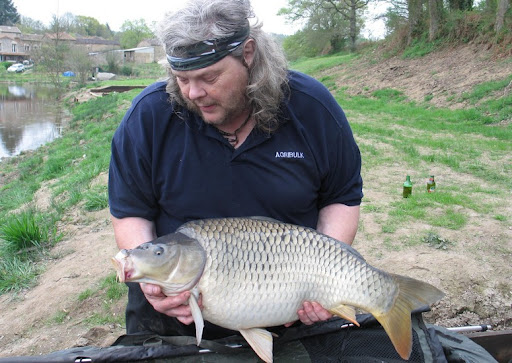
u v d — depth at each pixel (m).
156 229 2.52
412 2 26.75
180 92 2.20
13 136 22.23
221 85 2.03
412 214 6.09
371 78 25.06
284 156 2.30
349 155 2.48
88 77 51.12
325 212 2.56
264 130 2.26
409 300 2.18
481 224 5.75
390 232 5.48
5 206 10.36
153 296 2.08
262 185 2.32
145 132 2.30
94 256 5.54
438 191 7.27
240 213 2.36
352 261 2.16
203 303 2.08
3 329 4.35
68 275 5.12
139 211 2.43
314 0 42.09
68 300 4.59
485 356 2.72
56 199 8.91
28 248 6.06
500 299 4.16
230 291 2.08
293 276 2.12
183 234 2.08
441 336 2.90
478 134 13.16
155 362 2.42
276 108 2.21
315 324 2.67
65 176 11.31
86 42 85.19
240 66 2.06
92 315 4.35
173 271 2.00
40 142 20.94
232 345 2.48
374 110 18.95
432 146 11.05
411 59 25.03
